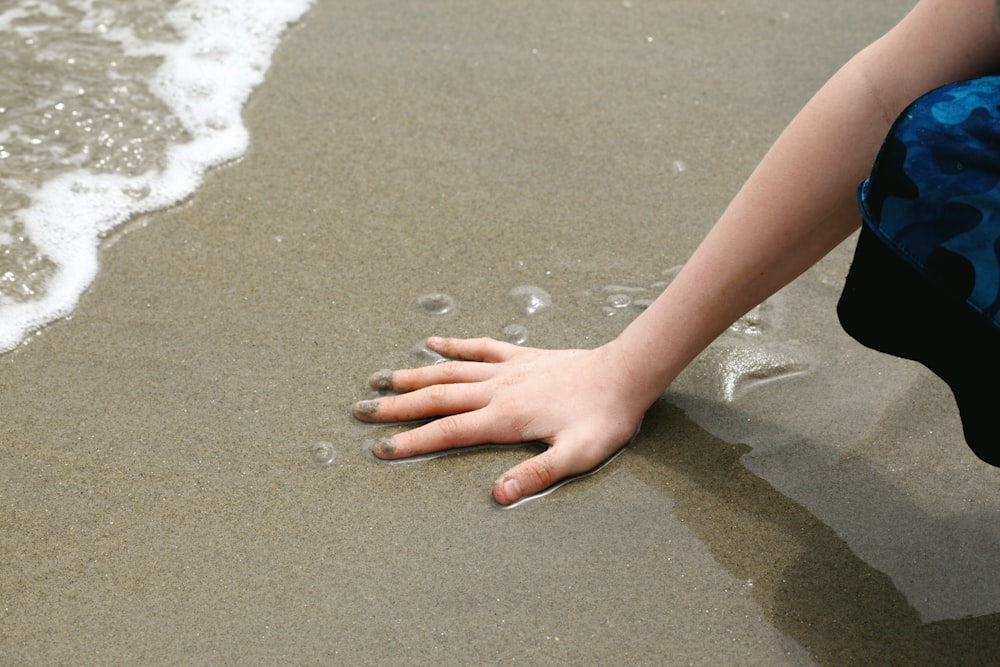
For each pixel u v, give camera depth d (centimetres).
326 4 161
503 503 122
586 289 135
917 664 115
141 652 115
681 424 126
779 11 163
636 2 163
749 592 118
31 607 117
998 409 109
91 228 139
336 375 129
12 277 135
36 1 158
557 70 155
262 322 132
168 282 135
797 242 118
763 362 130
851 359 131
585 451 123
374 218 140
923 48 113
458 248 138
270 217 140
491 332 132
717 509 122
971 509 122
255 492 123
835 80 115
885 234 109
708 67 156
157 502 122
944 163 107
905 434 126
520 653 115
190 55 154
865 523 121
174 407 127
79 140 146
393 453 124
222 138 147
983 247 107
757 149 147
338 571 119
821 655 115
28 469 123
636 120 150
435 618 117
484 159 146
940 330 109
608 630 116
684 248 139
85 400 127
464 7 162
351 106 150
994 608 117
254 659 115
